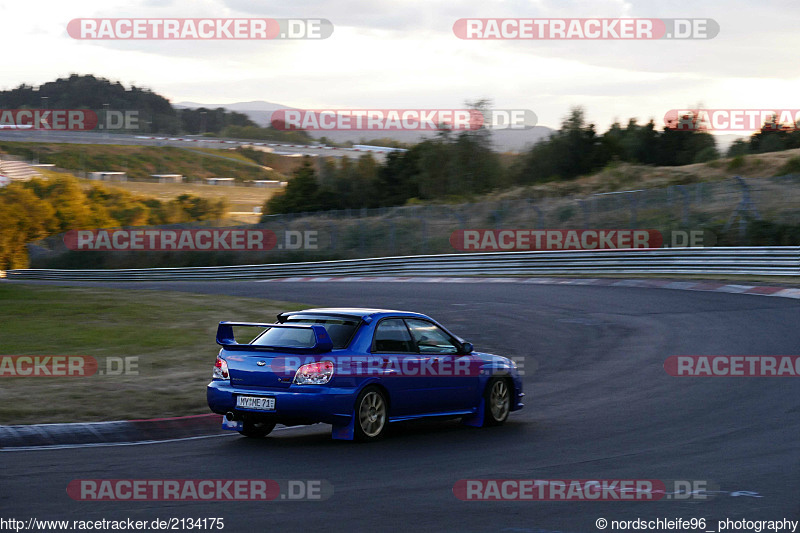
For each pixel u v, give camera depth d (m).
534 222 42.78
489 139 68.31
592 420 10.15
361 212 51.62
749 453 8.05
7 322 19.48
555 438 9.06
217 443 8.96
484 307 24.17
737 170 52.72
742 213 33.81
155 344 16.36
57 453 8.26
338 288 33.19
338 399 8.59
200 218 99.25
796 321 18.33
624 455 8.07
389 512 5.97
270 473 7.30
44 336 17.25
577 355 15.92
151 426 9.66
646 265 32.09
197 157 165.12
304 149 134.50
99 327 18.91
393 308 24.44
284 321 9.54
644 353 15.64
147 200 101.88
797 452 8.05
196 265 54.56
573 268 34.56
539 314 22.11
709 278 28.23
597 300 24.70
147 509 6.00
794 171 48.03
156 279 52.19
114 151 164.12
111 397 10.87
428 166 68.62
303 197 69.88
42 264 64.56
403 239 46.12
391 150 72.44
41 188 94.12
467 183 67.06
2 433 8.82
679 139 74.75
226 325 9.36
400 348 9.28
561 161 67.00
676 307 22.00
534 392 12.48
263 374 8.73
